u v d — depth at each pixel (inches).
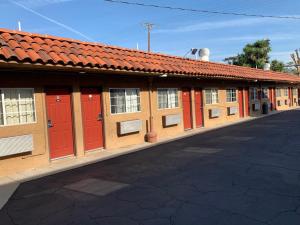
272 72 1179.3
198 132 591.8
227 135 537.6
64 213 212.8
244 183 257.9
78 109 400.5
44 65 315.9
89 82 416.5
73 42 405.1
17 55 296.4
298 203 210.4
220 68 722.2
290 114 941.2
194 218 193.8
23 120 343.6
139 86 496.1
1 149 312.0
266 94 1039.6
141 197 236.2
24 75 341.7
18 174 323.9
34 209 223.1
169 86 563.8
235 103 815.1
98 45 438.9
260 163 323.6
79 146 400.5
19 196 253.3
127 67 410.6
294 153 365.4
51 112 374.3
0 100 323.6
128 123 462.0
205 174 290.5
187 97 625.3
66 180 293.9
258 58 1792.6
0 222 203.8
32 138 339.6
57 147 380.2
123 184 271.9
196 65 622.8
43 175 316.2
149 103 513.7
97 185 272.7
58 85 379.2
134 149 441.1
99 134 434.3
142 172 309.7
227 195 231.0
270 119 800.9
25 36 350.3
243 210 201.9
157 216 199.5
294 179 264.2
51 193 257.1
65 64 334.6
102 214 207.6
